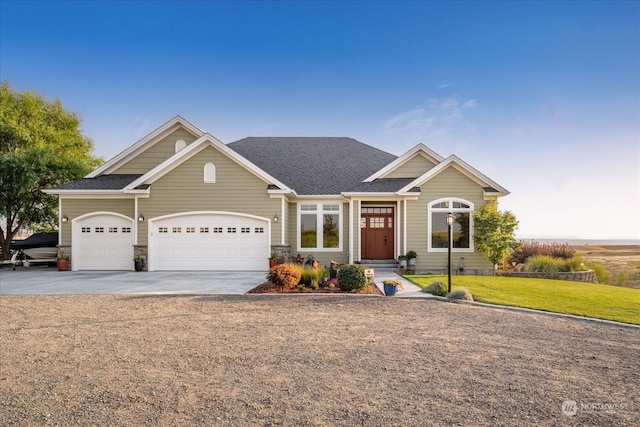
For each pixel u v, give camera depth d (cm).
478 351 598
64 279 1464
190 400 413
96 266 1809
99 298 1054
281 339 658
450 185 1778
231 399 416
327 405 402
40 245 2053
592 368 529
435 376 490
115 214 1811
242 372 501
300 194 1895
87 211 1819
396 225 1866
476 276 1623
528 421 371
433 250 1770
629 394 441
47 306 947
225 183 1750
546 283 1420
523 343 648
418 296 1082
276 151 2305
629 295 1147
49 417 372
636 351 611
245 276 1552
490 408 399
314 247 1923
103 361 544
